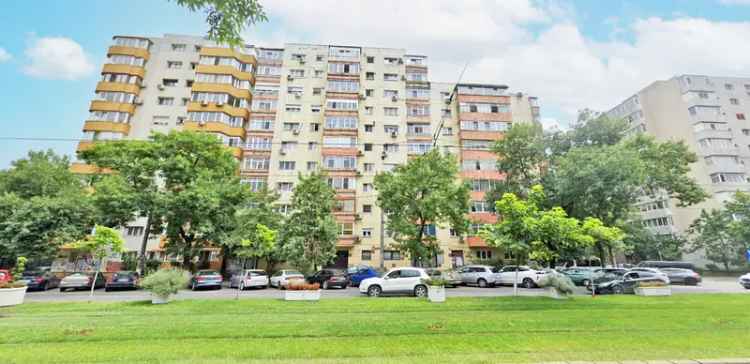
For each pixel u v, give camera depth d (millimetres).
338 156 36375
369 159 38625
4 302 9820
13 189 30156
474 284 24766
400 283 17203
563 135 32312
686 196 30203
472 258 35031
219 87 38312
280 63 42844
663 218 44312
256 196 28953
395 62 43406
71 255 29531
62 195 26906
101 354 5875
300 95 40406
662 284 15953
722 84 49188
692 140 45219
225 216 26094
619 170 23953
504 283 23469
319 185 27172
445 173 26000
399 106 41250
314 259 25547
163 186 27797
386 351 6137
